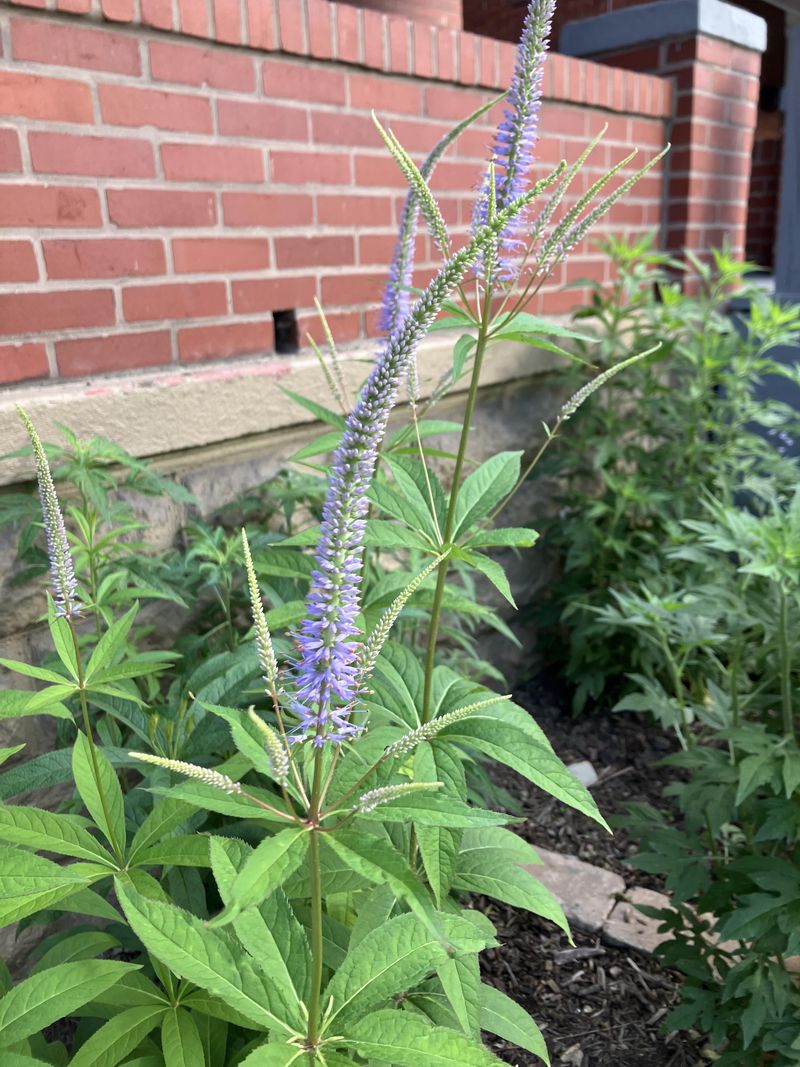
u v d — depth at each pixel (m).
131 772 2.85
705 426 4.52
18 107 2.45
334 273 3.41
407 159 1.59
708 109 5.03
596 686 4.24
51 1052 1.77
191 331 2.99
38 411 2.52
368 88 3.36
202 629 3.12
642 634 3.56
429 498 1.89
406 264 2.46
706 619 3.17
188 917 1.38
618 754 4.01
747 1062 2.28
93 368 2.74
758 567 2.49
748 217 8.25
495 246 1.69
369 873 1.13
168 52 2.74
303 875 1.74
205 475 3.12
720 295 4.81
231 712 1.29
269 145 3.09
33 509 2.45
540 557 4.75
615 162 4.68
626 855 3.32
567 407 1.94
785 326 4.43
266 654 1.24
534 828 3.47
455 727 1.57
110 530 2.81
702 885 2.54
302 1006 1.34
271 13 2.96
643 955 2.81
